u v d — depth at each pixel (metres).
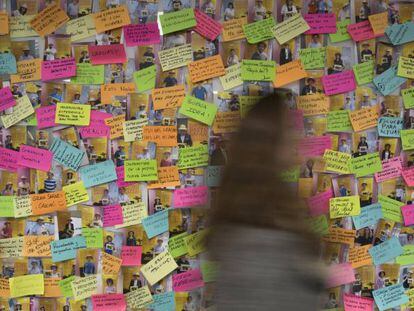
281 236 0.93
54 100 1.58
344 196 1.61
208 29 1.58
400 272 1.61
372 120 1.61
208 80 1.59
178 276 1.59
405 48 1.61
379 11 1.60
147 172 1.59
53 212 1.58
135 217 1.59
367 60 1.60
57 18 1.57
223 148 1.58
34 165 1.58
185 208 1.59
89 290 1.59
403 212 1.61
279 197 0.96
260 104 1.05
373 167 1.61
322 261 0.98
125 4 1.57
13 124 1.57
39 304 1.59
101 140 1.58
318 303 0.94
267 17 1.59
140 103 1.58
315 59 1.60
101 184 1.59
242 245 0.93
